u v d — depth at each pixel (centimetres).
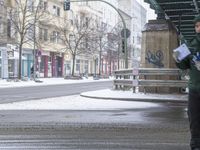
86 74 7494
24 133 972
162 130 1021
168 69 2283
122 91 2531
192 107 621
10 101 2038
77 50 7388
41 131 1003
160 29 2492
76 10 7800
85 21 7756
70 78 6175
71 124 1127
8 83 4300
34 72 5375
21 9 5331
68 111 1512
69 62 7606
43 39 6500
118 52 8488
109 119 1259
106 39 8862
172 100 1969
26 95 2556
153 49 2503
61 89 3381
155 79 2372
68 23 7269
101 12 9562
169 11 2683
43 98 2250
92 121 1204
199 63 606
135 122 1184
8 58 5475
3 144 838
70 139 894
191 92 619
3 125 1102
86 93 2495
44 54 6588
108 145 825
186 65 618
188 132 988
